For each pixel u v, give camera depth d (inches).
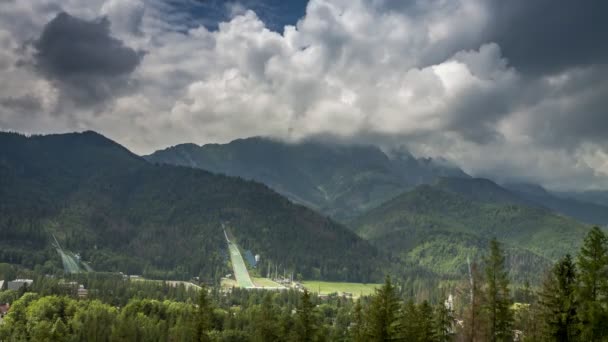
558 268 3329.2
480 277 4315.9
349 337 7342.5
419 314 4881.9
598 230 2994.6
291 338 5093.5
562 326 3265.3
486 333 4224.9
